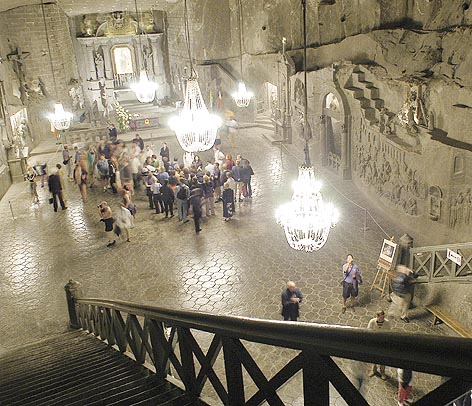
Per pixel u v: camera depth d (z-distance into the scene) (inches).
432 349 59.2
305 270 487.8
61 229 633.0
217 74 1047.0
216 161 703.1
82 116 1157.1
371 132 616.1
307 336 80.4
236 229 593.6
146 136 1023.6
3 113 823.7
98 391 189.0
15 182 836.0
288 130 877.8
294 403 267.6
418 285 412.2
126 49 1240.2
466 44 475.2
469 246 372.8
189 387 144.7
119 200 719.1
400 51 585.3
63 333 422.0
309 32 784.3
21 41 986.1
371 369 333.7
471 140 450.6
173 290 474.3
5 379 265.9
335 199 649.6
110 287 490.6
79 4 1013.8
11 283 512.7
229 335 110.0
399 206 565.0
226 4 1016.2
